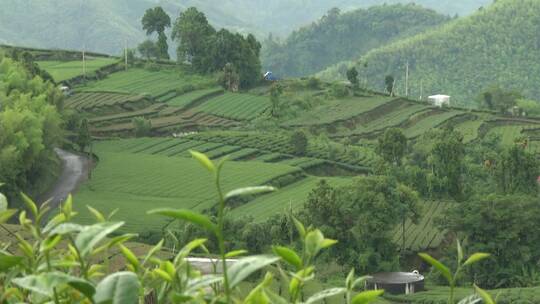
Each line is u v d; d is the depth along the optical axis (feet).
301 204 421.59
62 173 476.54
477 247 319.88
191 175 476.54
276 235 318.45
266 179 467.52
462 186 425.69
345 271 319.68
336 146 561.43
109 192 442.09
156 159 517.96
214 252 286.05
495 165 442.91
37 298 15.29
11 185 369.09
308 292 200.23
